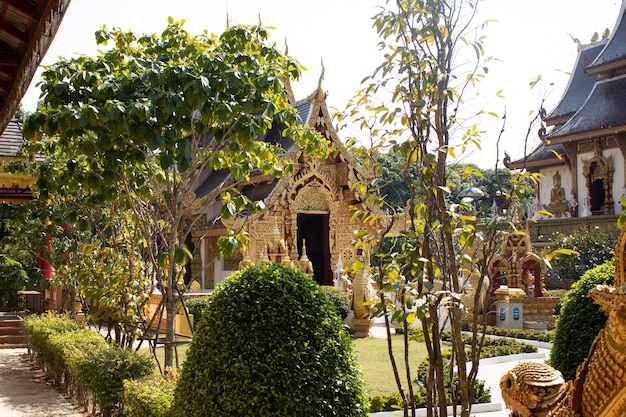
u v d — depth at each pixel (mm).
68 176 9164
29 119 7711
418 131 4746
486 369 13742
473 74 4941
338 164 25859
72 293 16016
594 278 7000
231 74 8031
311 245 29438
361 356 14820
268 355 5246
